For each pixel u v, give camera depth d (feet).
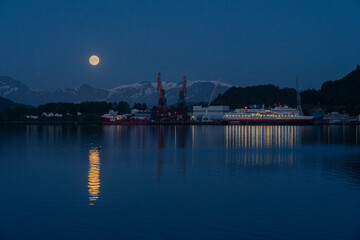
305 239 105.19
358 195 151.02
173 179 183.73
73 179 182.60
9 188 162.50
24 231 110.63
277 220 120.06
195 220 119.85
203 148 351.05
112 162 244.83
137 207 133.28
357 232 110.01
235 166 229.04
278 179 184.75
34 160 253.03
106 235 107.76
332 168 222.07
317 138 506.07
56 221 118.83
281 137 528.22
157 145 384.68
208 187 165.17
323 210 130.31
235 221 118.83
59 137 516.32
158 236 106.93
